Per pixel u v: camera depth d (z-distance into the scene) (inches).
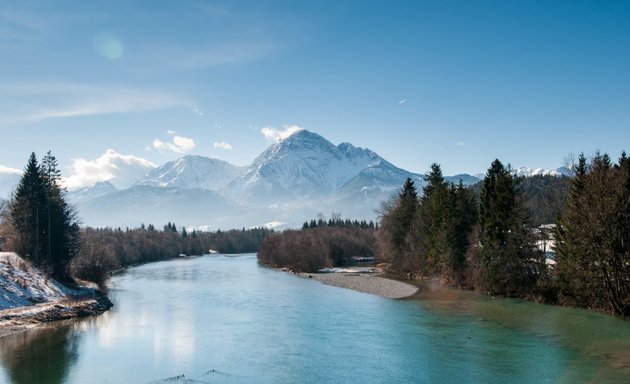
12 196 4503.0
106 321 2329.0
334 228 7765.8
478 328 2050.9
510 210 2999.5
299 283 4037.9
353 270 5329.7
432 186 4323.3
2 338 1966.0
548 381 1385.3
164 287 3826.3
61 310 2422.5
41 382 1428.4
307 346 1811.0
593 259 2281.0
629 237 2217.0
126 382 1424.7
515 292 2888.8
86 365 1590.8
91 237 5590.6
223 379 1450.5
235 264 7042.3
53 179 4121.6
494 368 1509.6
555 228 2706.7
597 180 2327.8
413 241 4222.4
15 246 3489.2
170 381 1428.4
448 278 3590.1
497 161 3265.3
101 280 3789.4
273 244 6742.1
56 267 3503.9
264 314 2481.5
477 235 3253.0
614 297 2246.6
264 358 1663.4
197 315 2475.4
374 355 1679.4
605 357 1584.6
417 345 1795.0
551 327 2033.7
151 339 1946.4
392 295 3152.1
